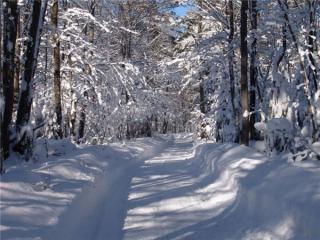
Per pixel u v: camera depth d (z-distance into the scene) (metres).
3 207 6.11
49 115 20.47
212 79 25.05
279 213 6.44
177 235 7.18
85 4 23.44
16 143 10.59
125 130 29.25
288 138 11.16
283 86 12.78
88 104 23.22
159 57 41.69
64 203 7.24
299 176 7.53
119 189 11.27
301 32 13.94
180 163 16.97
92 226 7.60
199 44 22.69
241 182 8.84
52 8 17.94
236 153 12.25
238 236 6.78
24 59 11.32
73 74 21.52
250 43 17.98
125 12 32.38
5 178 7.72
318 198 6.01
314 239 5.15
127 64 22.69
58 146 13.98
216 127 23.36
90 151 14.90
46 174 9.09
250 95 17.97
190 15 28.69
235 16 22.36
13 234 5.27
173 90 48.00
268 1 17.47
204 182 11.58
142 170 15.09
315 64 12.98
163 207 9.09
